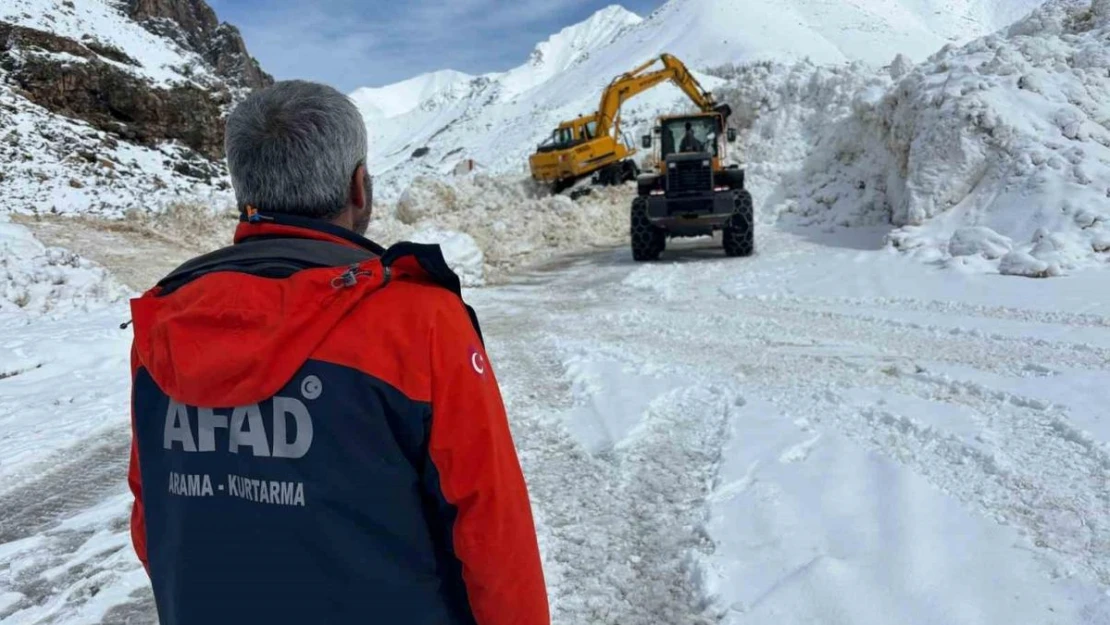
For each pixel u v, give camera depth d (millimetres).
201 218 16188
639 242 13133
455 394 1235
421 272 1312
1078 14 13453
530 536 1313
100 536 3824
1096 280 8211
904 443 4254
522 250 15797
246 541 1214
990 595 2779
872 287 9133
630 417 5062
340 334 1215
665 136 14062
